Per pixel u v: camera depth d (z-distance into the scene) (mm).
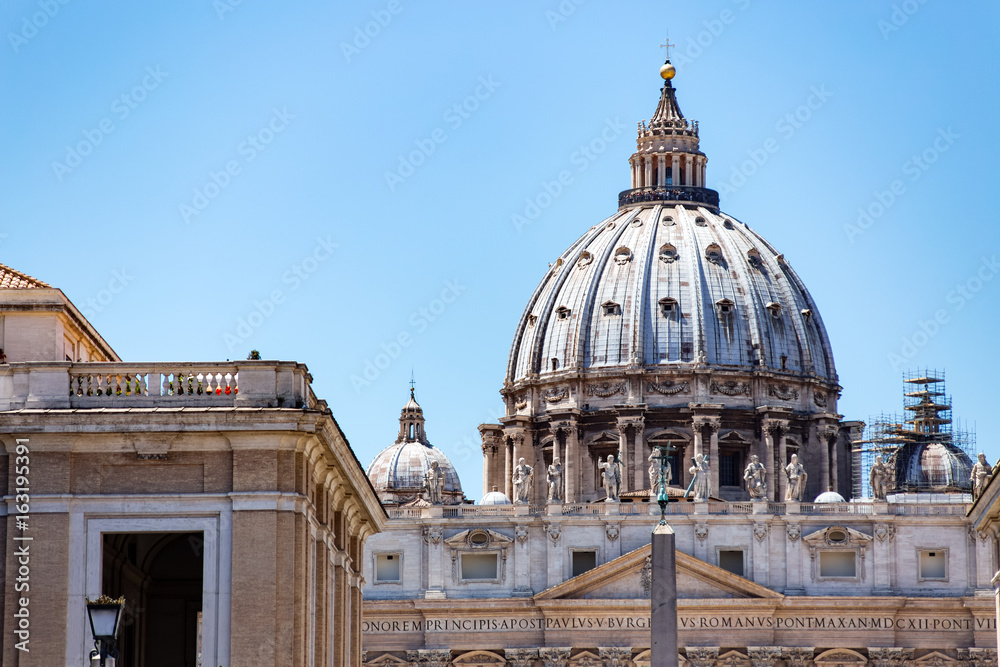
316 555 106312
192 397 97812
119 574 105688
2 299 113688
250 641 95562
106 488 96688
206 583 96125
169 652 113688
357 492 118188
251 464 96688
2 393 97562
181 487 96750
